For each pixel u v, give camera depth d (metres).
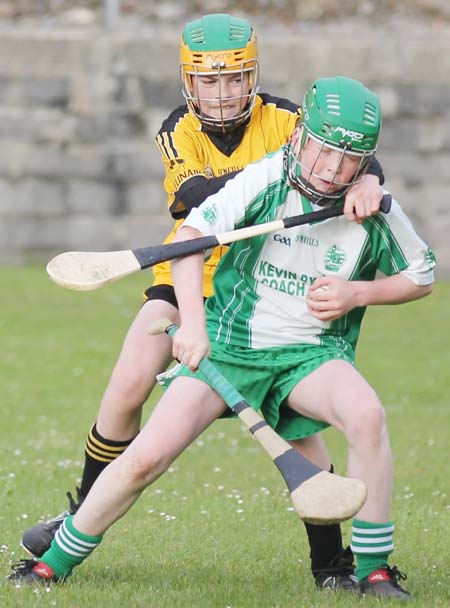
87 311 45.44
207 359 13.66
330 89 13.45
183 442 13.46
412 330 43.78
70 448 26.64
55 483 22.73
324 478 12.76
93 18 55.25
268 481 23.86
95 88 51.88
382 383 35.41
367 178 13.90
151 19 55.84
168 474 24.30
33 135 51.97
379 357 39.06
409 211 53.34
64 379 34.94
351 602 13.65
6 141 51.97
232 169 16.12
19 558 16.33
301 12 56.41
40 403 31.81
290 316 14.09
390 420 30.75
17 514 19.67
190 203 15.36
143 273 55.00
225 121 15.66
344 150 13.30
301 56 52.38
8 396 32.41
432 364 38.09
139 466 13.36
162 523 19.27
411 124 52.91
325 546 15.14
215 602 13.72
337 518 12.50
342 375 13.62
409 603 13.58
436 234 53.50
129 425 15.47
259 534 18.56
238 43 15.39
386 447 13.33
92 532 13.98
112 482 13.59
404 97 52.75
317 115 13.35
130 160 52.22
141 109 52.09
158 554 16.81
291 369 13.91
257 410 13.91
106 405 15.36
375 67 52.56
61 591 13.95
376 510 13.46
